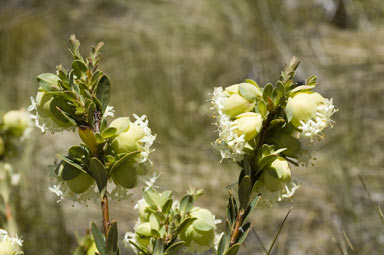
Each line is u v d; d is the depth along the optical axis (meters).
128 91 6.41
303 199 4.18
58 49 7.68
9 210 2.05
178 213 1.16
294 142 1.09
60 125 1.08
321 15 7.43
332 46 6.73
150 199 1.17
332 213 3.86
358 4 7.29
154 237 1.15
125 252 3.32
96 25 8.01
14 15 8.30
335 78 6.01
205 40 7.18
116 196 1.08
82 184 1.07
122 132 1.05
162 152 5.10
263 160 1.07
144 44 7.21
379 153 4.73
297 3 7.20
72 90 1.04
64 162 1.08
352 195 4.07
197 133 5.59
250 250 3.60
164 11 7.73
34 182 3.88
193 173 4.69
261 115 1.09
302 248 3.56
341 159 4.57
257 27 6.93
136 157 1.05
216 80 6.59
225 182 4.51
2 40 7.17
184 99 6.11
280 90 1.06
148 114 5.87
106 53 7.30
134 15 8.27
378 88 5.69
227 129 1.08
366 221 3.66
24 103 5.77
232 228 1.15
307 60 6.46
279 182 1.09
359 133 4.90
